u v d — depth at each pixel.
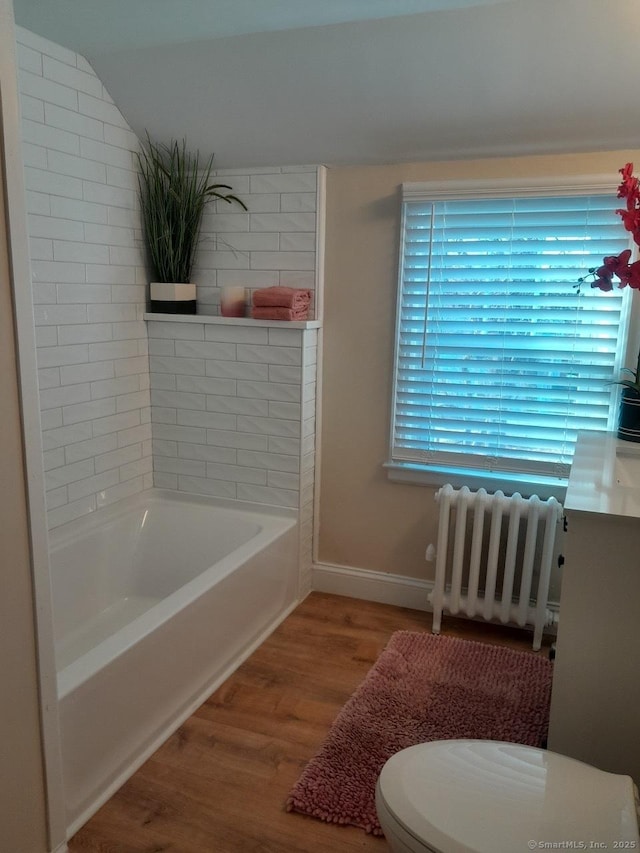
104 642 1.89
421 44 2.10
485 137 2.43
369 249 2.76
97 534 2.71
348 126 2.50
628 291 2.41
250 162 2.79
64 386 2.52
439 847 1.13
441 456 2.81
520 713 2.19
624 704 1.69
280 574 2.80
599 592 1.64
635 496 1.71
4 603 1.45
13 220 1.38
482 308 2.63
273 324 2.73
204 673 2.28
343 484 3.02
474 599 2.67
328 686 2.37
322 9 1.99
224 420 2.95
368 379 2.88
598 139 2.34
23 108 2.21
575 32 1.95
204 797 1.84
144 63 2.42
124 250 2.78
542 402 2.62
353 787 1.86
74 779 1.71
